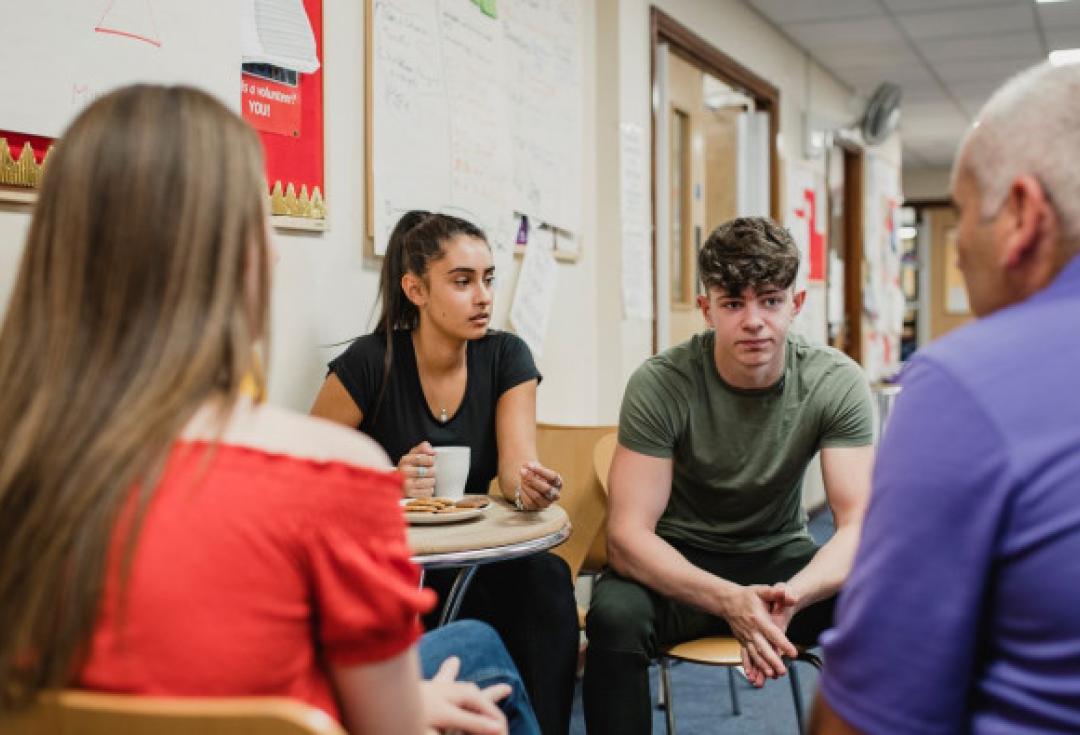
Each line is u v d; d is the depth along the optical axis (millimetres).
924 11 5098
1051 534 739
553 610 2006
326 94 2297
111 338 773
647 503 1966
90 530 728
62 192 792
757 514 2041
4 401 775
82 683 739
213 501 750
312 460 793
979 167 854
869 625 803
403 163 2537
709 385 2008
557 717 1971
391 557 824
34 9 1584
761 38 5227
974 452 765
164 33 1790
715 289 1908
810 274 6098
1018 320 803
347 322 2395
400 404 2145
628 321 3760
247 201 822
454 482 1938
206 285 793
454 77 2740
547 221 3271
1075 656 737
